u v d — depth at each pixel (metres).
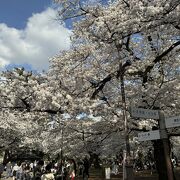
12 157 41.81
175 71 15.02
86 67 13.88
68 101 12.79
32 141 35.12
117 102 14.21
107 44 12.16
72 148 17.62
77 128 15.14
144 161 42.16
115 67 13.48
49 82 13.58
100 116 13.99
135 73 13.48
